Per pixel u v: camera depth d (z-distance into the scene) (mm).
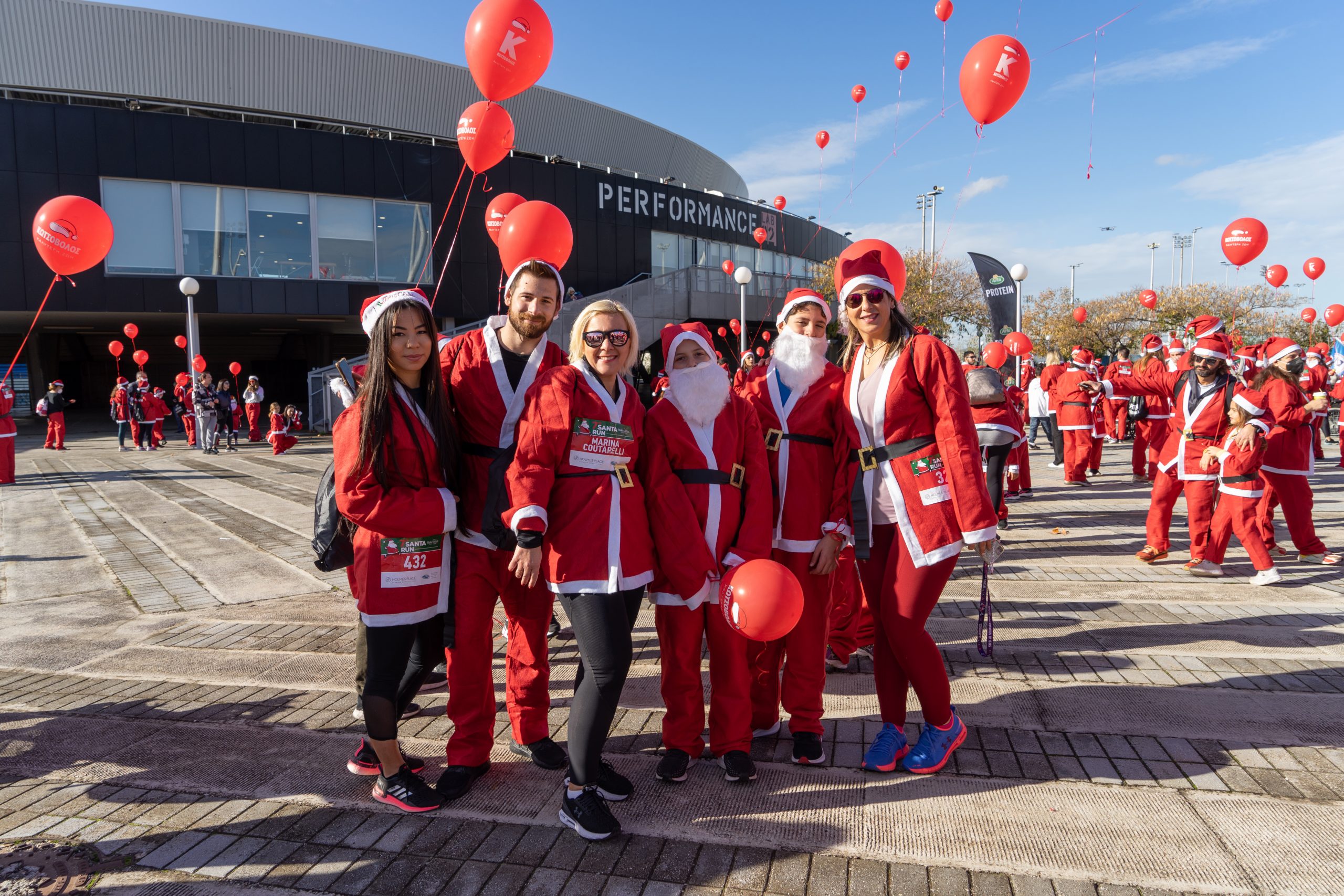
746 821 2600
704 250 33656
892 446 2861
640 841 2502
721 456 2809
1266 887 2186
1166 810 2590
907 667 2857
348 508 2518
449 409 2730
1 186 20609
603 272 29594
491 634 2934
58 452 18188
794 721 3059
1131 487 10633
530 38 4570
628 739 3258
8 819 2688
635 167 35688
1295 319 39156
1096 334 39719
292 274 23859
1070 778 2820
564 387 2570
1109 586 5449
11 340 33156
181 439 22016
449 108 28812
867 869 2316
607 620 2520
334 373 22547
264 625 4910
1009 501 9406
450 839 2537
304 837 2559
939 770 2898
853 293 2918
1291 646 4141
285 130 23312
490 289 26672
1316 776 2797
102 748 3229
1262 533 6305
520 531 2471
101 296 21625
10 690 3898
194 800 2805
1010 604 5012
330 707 3639
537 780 2939
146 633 4785
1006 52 5578
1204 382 5719
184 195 22422
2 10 22391
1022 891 2195
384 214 25000
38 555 6996
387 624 2594
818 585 3061
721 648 2840
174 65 24391
